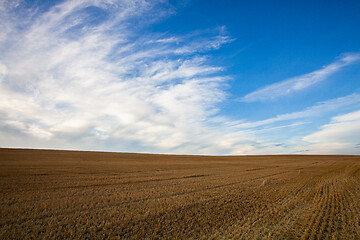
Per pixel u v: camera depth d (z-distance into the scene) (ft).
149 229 25.90
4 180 58.95
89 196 43.57
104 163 131.85
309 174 90.12
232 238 23.38
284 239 23.25
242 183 64.13
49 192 46.44
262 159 226.58
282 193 48.78
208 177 78.64
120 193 47.37
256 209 35.19
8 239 22.74
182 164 146.20
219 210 34.63
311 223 28.09
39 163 113.09
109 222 28.22
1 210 32.53
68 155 181.06
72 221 28.32
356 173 94.53
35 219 29.19
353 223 28.25
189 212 33.30
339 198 43.32
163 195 45.96
